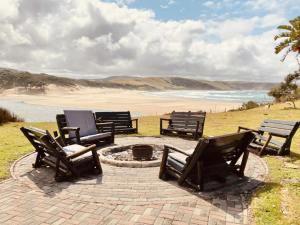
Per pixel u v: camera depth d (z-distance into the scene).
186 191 4.87
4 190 4.93
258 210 4.07
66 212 4.06
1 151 7.91
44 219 3.85
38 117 29.06
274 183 5.23
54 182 5.34
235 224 3.71
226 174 5.38
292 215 3.90
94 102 69.06
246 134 5.23
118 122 11.27
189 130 10.19
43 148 6.24
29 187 5.08
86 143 8.16
